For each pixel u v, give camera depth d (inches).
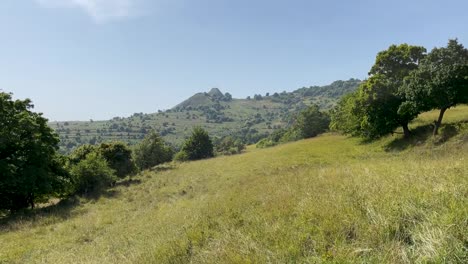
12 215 957.8
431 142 1165.7
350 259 178.2
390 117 1365.7
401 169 422.9
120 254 368.2
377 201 253.9
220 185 987.3
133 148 2628.0
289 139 3735.2
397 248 176.9
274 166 1406.3
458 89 1088.2
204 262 242.8
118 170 1843.0
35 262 436.5
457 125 1187.3
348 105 1882.4
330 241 218.4
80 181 1332.4
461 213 185.9
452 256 152.7
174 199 886.4
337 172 506.3
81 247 491.8
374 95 1376.7
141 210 788.0
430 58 1184.2
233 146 4483.3
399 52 1674.5
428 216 202.4
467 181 259.6
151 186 1336.1
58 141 1243.8
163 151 2682.1
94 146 1892.2
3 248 530.0
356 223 227.8
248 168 1497.3
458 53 1116.5
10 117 1047.6
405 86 1299.2
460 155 660.7
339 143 2000.5
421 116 1612.9
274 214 320.8
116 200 1085.1
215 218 398.6
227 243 259.1
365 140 1760.6
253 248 231.9
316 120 3319.4
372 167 518.0
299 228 255.1
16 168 1040.8
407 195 247.1
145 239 423.8
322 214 263.1
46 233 653.3
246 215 361.4
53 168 1240.2
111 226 642.8
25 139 1104.8
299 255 208.5
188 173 1684.3
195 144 3149.6
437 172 335.0
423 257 159.0
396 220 209.8
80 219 773.3
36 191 1091.9
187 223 422.9
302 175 580.1
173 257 281.7
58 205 1106.1
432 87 1119.0
